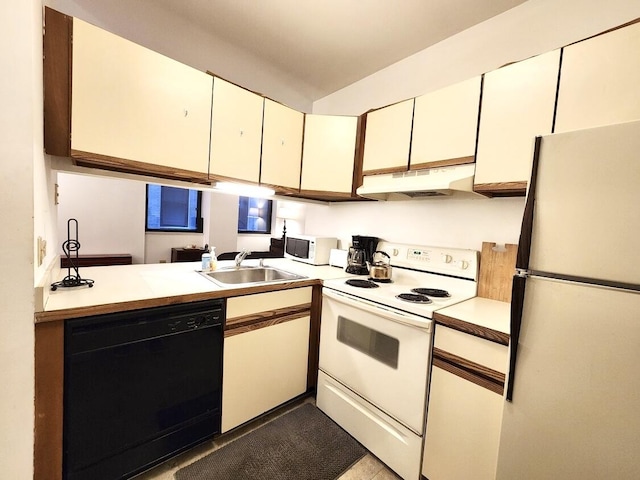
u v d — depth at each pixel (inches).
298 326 72.8
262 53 85.0
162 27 75.2
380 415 58.8
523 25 63.1
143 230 166.4
